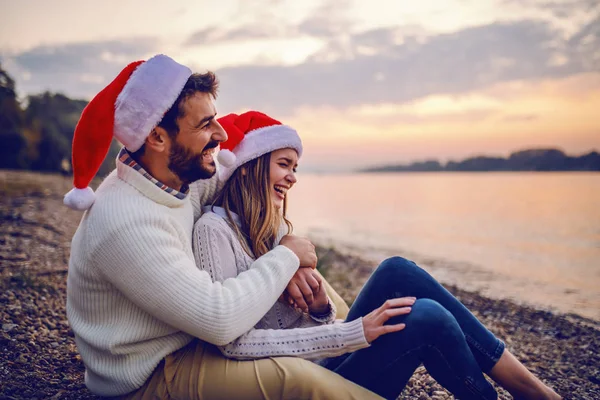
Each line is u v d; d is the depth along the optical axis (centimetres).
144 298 197
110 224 198
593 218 1347
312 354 216
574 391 312
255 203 245
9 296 402
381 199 2302
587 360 366
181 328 200
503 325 458
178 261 201
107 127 205
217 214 242
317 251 862
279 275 217
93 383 219
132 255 195
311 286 233
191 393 207
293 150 253
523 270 748
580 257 854
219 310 198
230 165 242
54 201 986
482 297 562
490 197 2150
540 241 1028
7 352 311
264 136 246
